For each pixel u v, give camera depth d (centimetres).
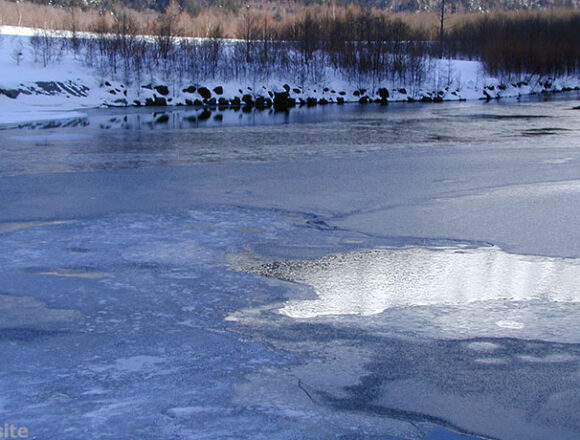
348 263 782
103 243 861
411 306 639
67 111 3578
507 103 4575
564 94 5681
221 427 412
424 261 792
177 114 3528
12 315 607
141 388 465
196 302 646
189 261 784
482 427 418
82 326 582
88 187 1262
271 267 764
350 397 455
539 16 7594
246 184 1310
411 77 5184
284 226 965
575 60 6475
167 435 402
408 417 429
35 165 1548
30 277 719
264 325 588
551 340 557
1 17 6219
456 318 607
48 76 4006
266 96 4609
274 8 11925
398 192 1234
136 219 998
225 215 1034
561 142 2111
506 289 691
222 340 553
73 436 400
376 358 519
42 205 1095
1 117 3070
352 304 643
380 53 5281
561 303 651
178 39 5394
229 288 688
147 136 2280
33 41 4453
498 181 1358
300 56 5191
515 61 5816
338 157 1728
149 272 740
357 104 4647
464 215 1041
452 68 5741
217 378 482
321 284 704
